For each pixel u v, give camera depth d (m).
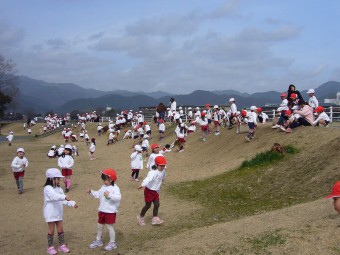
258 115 21.17
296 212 7.68
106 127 48.25
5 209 11.80
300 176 11.99
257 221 7.51
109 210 7.86
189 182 15.09
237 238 6.69
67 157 14.88
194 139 25.14
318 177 11.30
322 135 14.58
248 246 6.22
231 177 14.27
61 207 7.93
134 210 11.32
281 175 12.70
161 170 9.48
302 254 5.62
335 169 11.15
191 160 20.56
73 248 8.15
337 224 6.36
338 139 13.09
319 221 6.68
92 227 9.70
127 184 15.95
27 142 46.06
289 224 6.88
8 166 22.66
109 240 8.57
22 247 8.27
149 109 52.47
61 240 7.94
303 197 10.38
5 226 9.91
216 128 23.95
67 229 9.60
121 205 12.06
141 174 18.34
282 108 17.23
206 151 21.19
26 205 12.37
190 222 9.64
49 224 7.79
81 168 21.73
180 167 19.27
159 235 8.69
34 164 23.47
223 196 12.22
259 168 14.18
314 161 12.53
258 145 17.05
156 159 9.52
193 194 12.99
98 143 39.62
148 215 10.65
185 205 11.59
